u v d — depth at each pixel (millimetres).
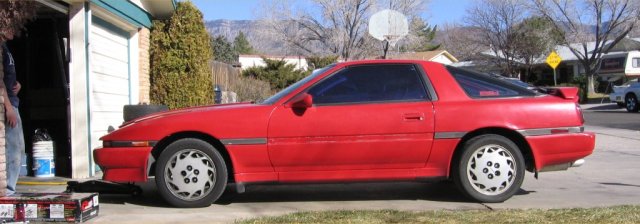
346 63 6438
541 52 45406
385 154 6133
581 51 44875
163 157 6109
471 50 49781
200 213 5926
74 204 5391
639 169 8969
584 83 41875
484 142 6203
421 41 43281
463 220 5270
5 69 6230
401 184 7684
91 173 8250
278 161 6105
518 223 5121
